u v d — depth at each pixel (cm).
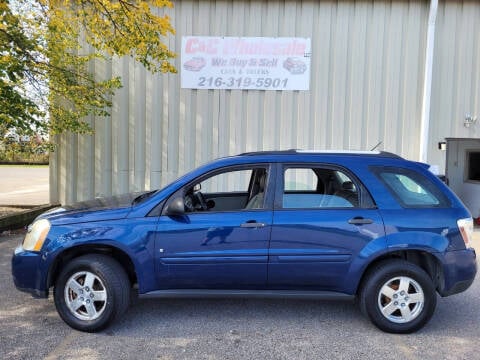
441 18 1003
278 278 411
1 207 1120
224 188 612
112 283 403
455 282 411
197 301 495
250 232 406
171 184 424
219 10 991
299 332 415
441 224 412
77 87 892
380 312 410
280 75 1001
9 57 692
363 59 1004
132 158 1018
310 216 411
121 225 405
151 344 386
